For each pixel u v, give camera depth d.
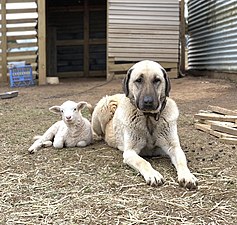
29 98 3.02
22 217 0.86
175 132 1.23
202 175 1.11
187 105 2.47
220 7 3.77
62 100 2.84
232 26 3.47
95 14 5.69
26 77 4.05
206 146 1.45
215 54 3.96
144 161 1.14
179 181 1.03
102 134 1.58
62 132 1.45
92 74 5.76
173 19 4.20
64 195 0.98
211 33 4.07
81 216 0.86
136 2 4.12
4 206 0.92
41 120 2.05
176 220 0.83
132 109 1.23
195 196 0.96
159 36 4.19
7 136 1.68
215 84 3.41
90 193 0.99
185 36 5.03
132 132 1.23
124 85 1.25
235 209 0.88
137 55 4.18
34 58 4.24
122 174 1.12
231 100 2.58
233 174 1.12
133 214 0.86
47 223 0.83
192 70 4.87
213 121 1.71
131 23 4.14
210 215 0.85
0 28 4.16
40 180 1.10
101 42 5.72
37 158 1.32
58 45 5.72
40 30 4.09
